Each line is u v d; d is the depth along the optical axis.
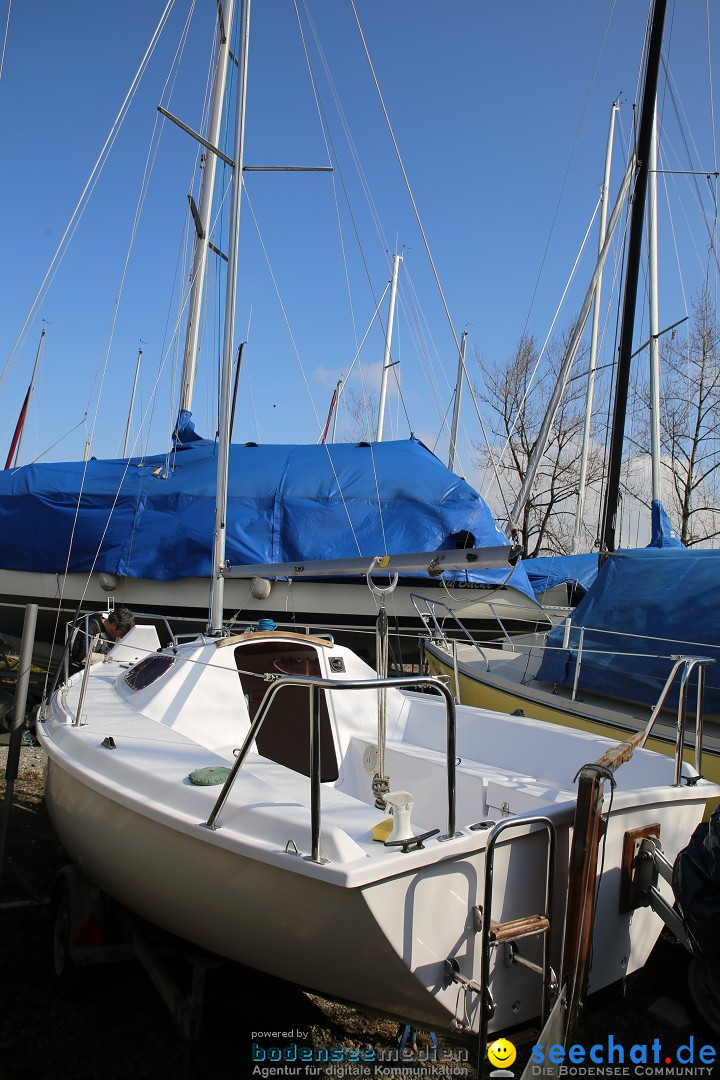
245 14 5.78
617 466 6.91
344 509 9.34
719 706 5.21
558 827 2.59
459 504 9.48
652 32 6.35
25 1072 2.92
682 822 3.06
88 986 3.45
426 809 3.73
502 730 4.04
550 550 23.92
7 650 11.02
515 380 22.56
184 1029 2.88
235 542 9.14
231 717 4.09
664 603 5.91
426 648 8.52
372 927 2.27
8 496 10.21
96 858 3.25
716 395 19.19
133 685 4.52
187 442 11.26
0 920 4.09
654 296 12.50
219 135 11.08
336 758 4.10
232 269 5.61
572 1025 2.35
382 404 18.81
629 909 2.85
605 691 5.98
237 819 2.62
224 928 2.68
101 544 9.45
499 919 2.50
